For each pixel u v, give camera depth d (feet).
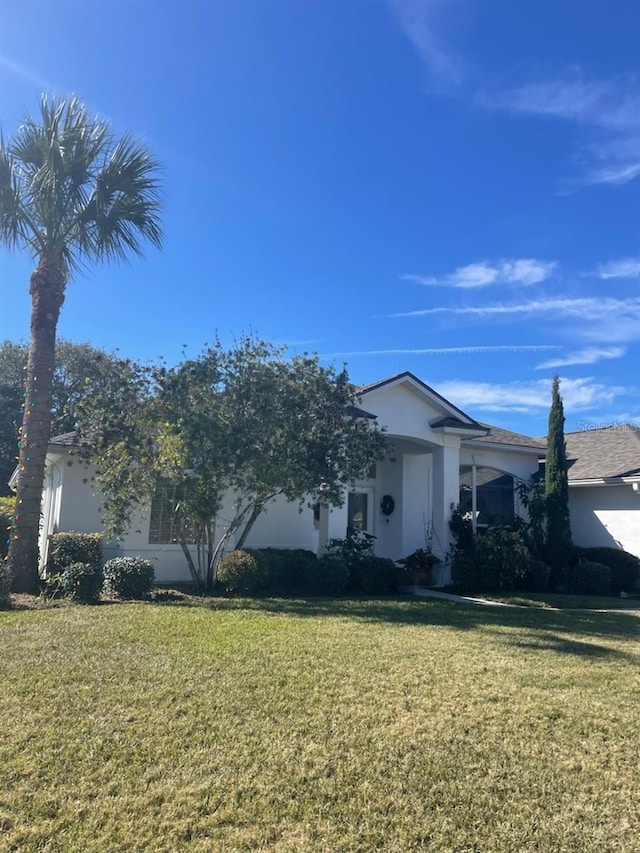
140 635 25.81
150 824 11.50
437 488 56.24
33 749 14.26
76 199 40.88
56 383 108.37
